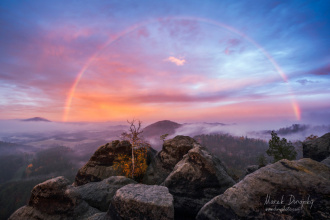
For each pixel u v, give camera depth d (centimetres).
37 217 1055
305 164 885
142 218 874
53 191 1110
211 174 1333
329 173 819
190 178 1354
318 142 2064
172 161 2039
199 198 1277
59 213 1066
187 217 1261
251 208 798
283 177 836
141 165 2150
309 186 768
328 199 708
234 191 876
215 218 848
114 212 948
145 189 1050
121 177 1616
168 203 890
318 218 675
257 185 855
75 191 1146
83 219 1050
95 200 1371
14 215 1084
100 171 2234
